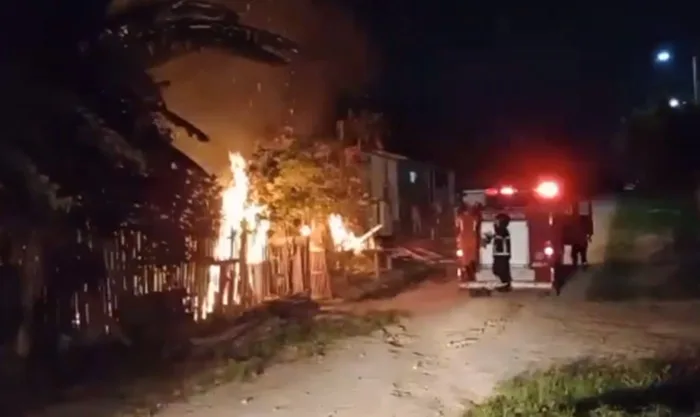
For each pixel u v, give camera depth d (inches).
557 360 495.2
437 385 442.6
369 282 895.1
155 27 581.3
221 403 410.3
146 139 550.0
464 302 760.3
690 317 645.3
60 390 432.5
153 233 558.6
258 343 546.6
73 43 525.7
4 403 407.5
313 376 466.0
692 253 1062.4
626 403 373.4
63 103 492.4
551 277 778.8
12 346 459.8
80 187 490.6
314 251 788.6
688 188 1528.1
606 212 1583.4
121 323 527.8
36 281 462.3
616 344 542.6
